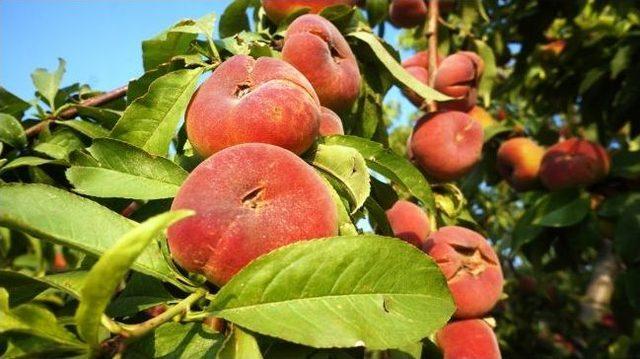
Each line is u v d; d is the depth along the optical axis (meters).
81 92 0.42
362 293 0.21
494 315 0.68
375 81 0.44
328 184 0.27
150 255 0.22
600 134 0.76
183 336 0.21
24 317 0.17
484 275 0.37
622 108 0.71
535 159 0.64
